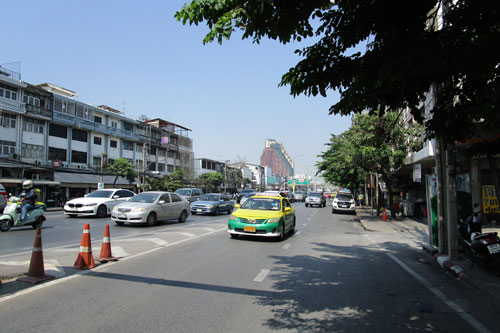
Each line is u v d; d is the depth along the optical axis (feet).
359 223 67.10
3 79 99.91
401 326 13.88
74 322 13.16
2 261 23.16
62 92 141.79
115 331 12.46
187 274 21.34
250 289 18.56
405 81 13.99
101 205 58.85
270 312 15.06
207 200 75.77
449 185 26.89
